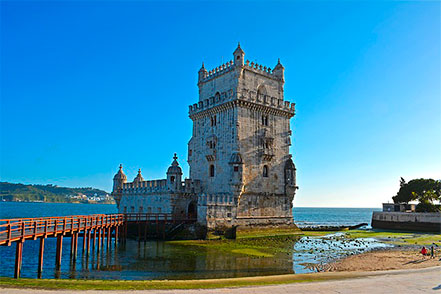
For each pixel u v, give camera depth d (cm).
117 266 3844
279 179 6794
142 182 7538
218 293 2286
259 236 6056
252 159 6378
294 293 2342
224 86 6719
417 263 3916
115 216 5431
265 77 6925
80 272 3609
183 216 6431
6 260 4569
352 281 2745
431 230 8212
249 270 3588
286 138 7038
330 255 4509
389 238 6731
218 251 4694
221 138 6512
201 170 6925
